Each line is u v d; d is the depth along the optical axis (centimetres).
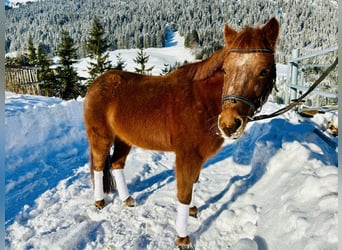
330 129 582
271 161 392
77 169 493
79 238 305
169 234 317
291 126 497
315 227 234
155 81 321
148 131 311
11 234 317
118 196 395
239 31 257
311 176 295
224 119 231
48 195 399
